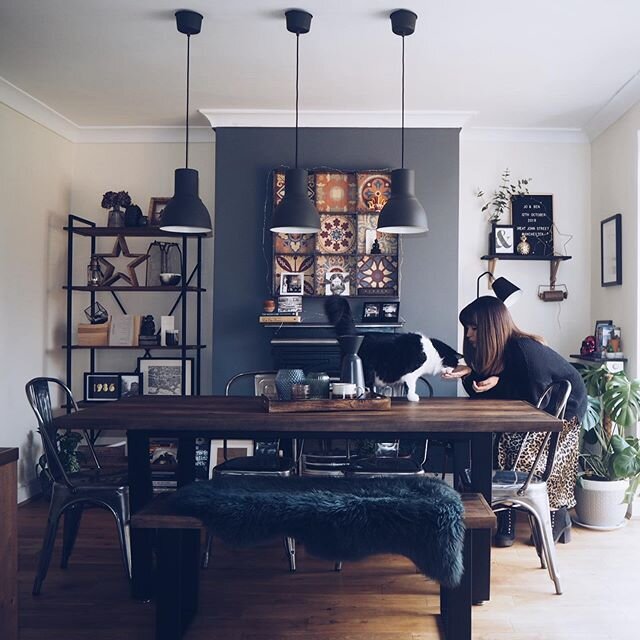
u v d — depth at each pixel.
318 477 2.55
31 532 3.62
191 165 4.83
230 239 4.48
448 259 4.46
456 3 2.88
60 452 4.20
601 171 4.55
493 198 4.77
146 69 3.70
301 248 4.48
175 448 4.42
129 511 2.82
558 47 3.35
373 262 4.47
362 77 3.80
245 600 2.77
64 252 4.78
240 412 2.72
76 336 4.84
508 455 3.32
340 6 2.92
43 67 3.67
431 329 4.47
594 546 3.44
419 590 2.88
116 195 4.53
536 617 2.61
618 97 4.03
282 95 4.12
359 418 2.55
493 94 4.07
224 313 4.48
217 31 3.19
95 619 2.58
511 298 3.86
